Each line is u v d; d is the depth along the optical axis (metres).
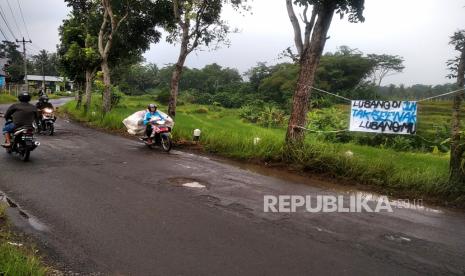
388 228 5.75
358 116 9.14
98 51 22.53
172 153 11.66
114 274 4.05
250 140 11.29
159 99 62.94
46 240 4.81
